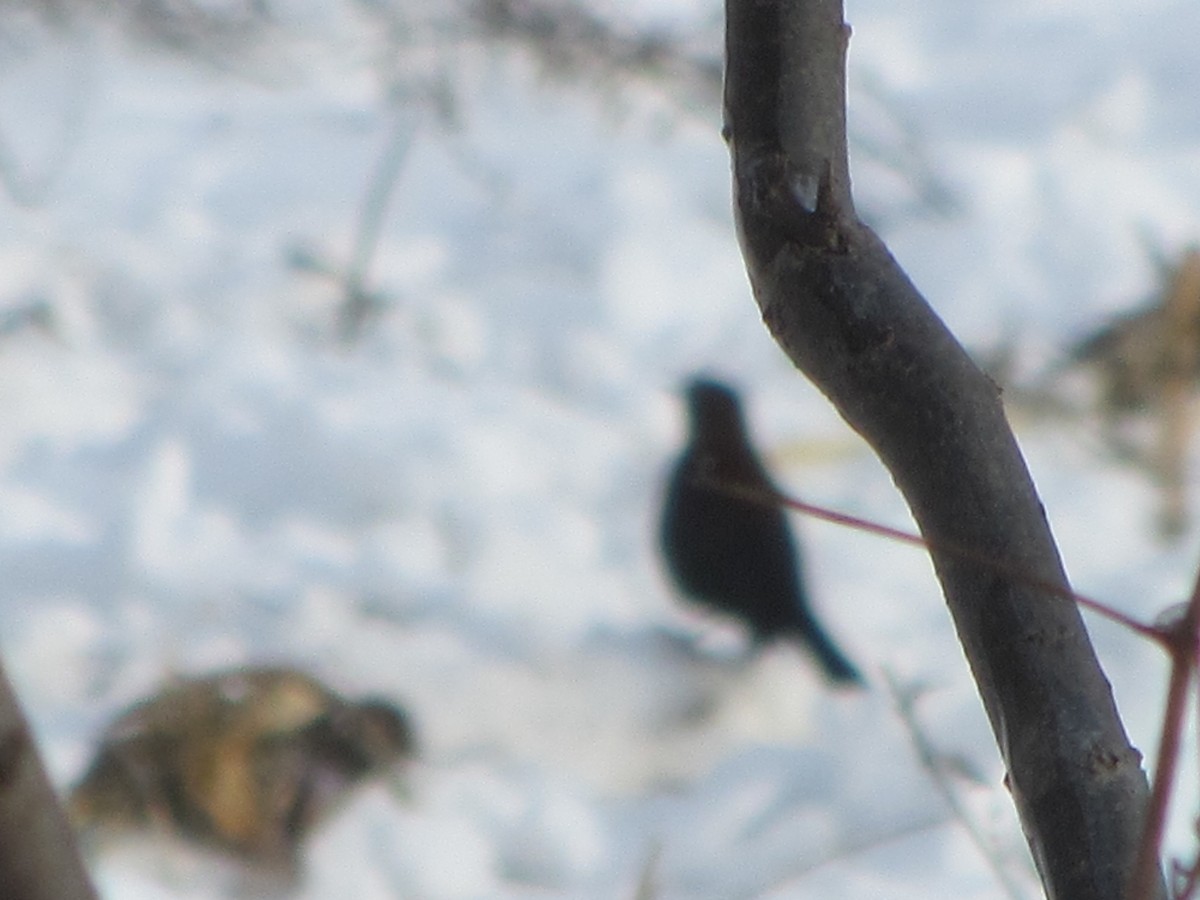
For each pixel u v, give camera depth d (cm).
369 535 1004
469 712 813
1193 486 1033
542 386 1221
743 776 743
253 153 1501
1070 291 1256
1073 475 1049
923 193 1409
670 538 927
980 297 1257
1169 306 1066
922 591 953
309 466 1060
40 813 133
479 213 1426
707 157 1510
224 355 1180
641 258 1347
